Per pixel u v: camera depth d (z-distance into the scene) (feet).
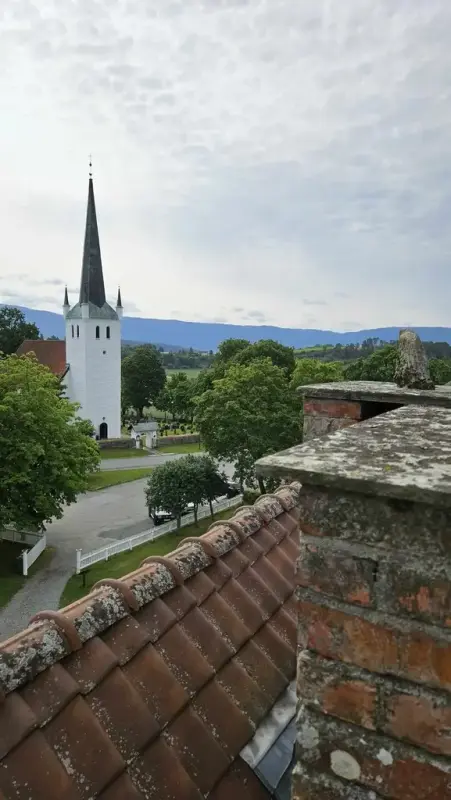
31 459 68.39
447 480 3.91
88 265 162.71
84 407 162.71
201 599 8.50
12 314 200.44
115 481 117.39
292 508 12.76
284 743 7.20
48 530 85.66
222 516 91.71
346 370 161.99
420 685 4.13
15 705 5.69
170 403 222.28
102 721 6.09
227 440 95.91
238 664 7.90
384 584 4.17
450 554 3.89
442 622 3.99
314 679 4.58
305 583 4.54
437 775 4.12
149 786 5.84
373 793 4.38
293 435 98.12
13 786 5.19
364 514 4.20
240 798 6.36
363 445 5.07
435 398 11.11
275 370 101.71
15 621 56.59
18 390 74.23
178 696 6.82
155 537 81.41
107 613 7.08
